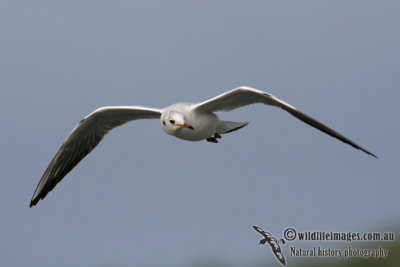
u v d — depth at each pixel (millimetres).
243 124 15008
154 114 15070
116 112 15031
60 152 15484
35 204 15727
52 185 15867
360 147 12875
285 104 13172
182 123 13602
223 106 14016
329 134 13109
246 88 13305
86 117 14930
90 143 15586
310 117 13039
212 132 14555
